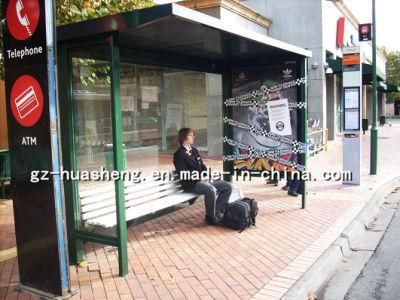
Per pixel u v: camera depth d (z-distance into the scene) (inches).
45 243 171.2
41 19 160.4
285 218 282.4
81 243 209.0
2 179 354.0
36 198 171.0
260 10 745.0
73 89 202.1
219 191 276.2
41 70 162.7
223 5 576.1
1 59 253.4
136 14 171.3
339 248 227.8
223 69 325.7
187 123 550.3
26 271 178.2
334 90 850.8
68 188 203.2
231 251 222.5
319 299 179.8
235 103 326.3
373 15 443.2
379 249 240.1
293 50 274.1
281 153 316.5
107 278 190.2
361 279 199.5
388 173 460.8
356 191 365.4
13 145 175.2
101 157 210.4
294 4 722.2
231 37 231.0
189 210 305.7
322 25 708.7
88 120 209.0
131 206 243.4
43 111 164.6
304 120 305.9
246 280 185.9
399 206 339.3
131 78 469.7
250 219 263.0
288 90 310.8
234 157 332.5
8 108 174.9
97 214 215.0
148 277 190.9
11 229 273.7
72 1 252.7
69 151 200.7
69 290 172.7
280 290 175.0
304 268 197.8
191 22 193.9
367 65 776.3
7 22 170.1
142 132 497.7
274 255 215.8
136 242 239.0
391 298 179.0
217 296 171.2
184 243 236.1
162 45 247.4
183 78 536.1
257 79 319.3
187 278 189.3
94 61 210.4
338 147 729.6
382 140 854.5
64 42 195.2
